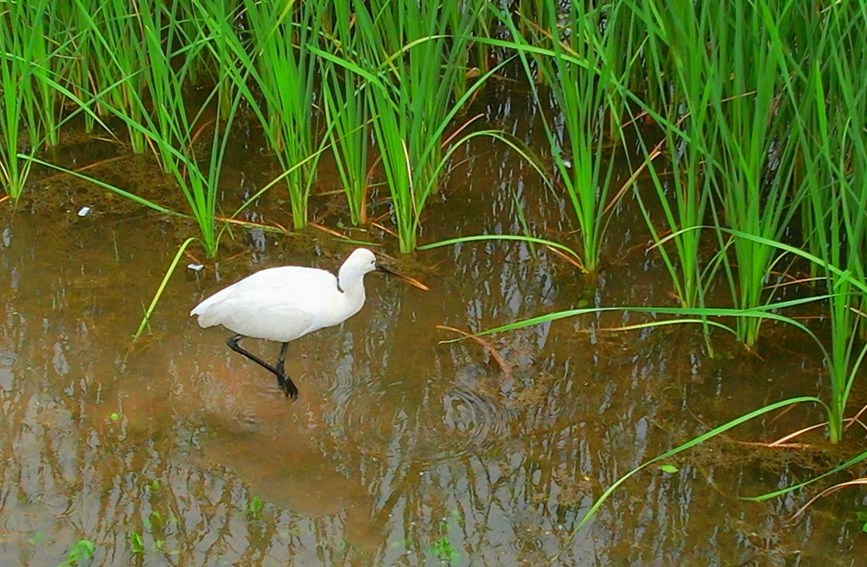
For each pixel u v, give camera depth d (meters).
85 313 11.77
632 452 10.16
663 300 12.12
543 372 11.11
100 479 9.78
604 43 12.53
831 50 10.30
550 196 13.84
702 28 10.41
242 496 9.72
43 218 13.24
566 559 9.10
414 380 11.01
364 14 11.74
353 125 12.61
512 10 16.14
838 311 9.58
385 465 10.05
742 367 11.17
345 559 9.10
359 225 13.20
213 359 11.27
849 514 9.51
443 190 13.88
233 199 13.73
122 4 12.98
